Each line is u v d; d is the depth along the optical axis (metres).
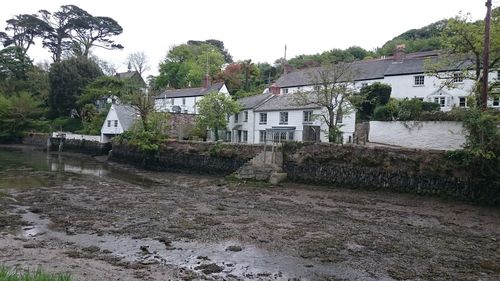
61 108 68.81
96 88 62.69
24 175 31.44
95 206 20.08
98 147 52.69
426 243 14.84
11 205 19.75
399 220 18.50
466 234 16.27
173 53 84.75
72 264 11.43
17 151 57.31
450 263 12.70
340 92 33.62
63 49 87.25
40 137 64.75
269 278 11.12
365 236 15.62
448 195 22.73
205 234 15.36
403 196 23.89
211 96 43.31
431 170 23.45
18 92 72.88
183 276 10.97
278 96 46.91
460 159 22.36
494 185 21.25
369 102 37.56
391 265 12.40
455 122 26.61
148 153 39.16
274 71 79.44
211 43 101.81
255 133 45.75
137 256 12.66
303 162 28.66
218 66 80.50
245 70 73.44
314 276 11.37
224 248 13.72
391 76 43.25
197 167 35.28
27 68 80.62
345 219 18.52
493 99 30.80
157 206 20.42
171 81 81.50
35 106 68.62
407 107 30.64
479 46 24.98
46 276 7.57
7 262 11.34
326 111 37.38
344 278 11.27
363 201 22.84
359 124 34.16
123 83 64.44
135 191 25.22
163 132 42.41
